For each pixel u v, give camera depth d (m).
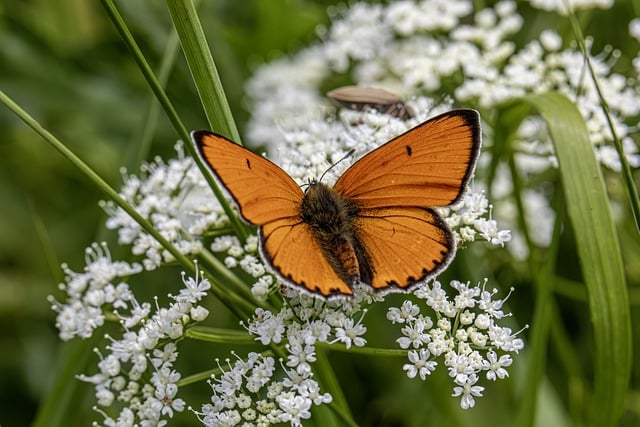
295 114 0.31
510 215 0.30
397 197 0.23
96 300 0.25
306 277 0.23
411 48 0.31
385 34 0.32
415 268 0.23
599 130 0.28
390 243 0.23
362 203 0.23
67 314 0.25
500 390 0.28
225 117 0.24
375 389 0.29
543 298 0.26
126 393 0.24
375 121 0.26
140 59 0.23
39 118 0.32
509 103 0.27
